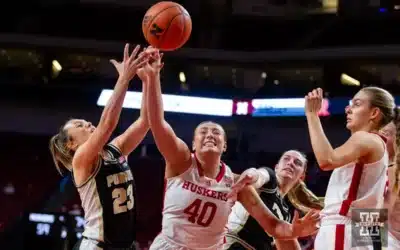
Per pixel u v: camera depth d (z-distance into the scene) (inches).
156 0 757.3
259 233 206.7
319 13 767.7
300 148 705.6
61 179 710.5
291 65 714.8
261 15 774.5
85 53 716.7
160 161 725.9
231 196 164.9
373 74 695.7
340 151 147.3
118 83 166.2
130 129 186.1
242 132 716.0
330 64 706.2
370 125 156.1
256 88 726.5
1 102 718.5
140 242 644.1
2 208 691.4
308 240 339.9
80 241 175.5
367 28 748.0
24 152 735.7
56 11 778.8
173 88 721.6
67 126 184.5
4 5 772.6
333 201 153.6
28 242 544.1
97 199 172.2
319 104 150.9
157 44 171.6
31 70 723.4
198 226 168.2
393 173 166.9
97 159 173.2
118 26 781.3
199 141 168.1
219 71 730.8
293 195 223.9
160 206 700.7
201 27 767.1
